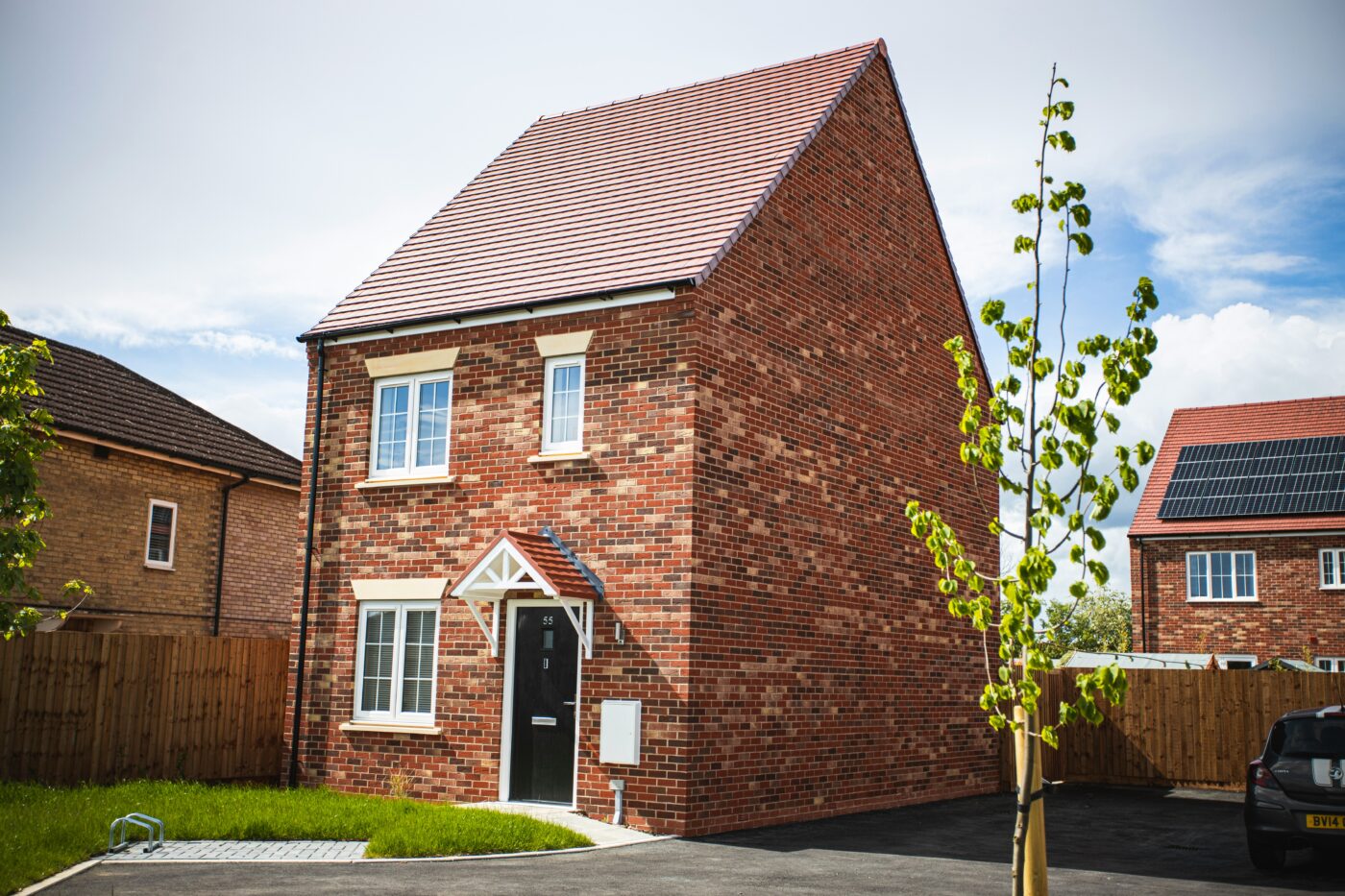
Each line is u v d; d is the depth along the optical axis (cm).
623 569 1366
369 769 1520
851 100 1733
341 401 1634
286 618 2530
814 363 1576
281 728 1709
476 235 1731
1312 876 1119
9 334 2239
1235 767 1952
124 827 1066
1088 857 1229
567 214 1677
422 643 1524
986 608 644
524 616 1446
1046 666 620
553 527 1427
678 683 1305
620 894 921
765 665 1421
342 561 1591
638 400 1389
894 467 1738
